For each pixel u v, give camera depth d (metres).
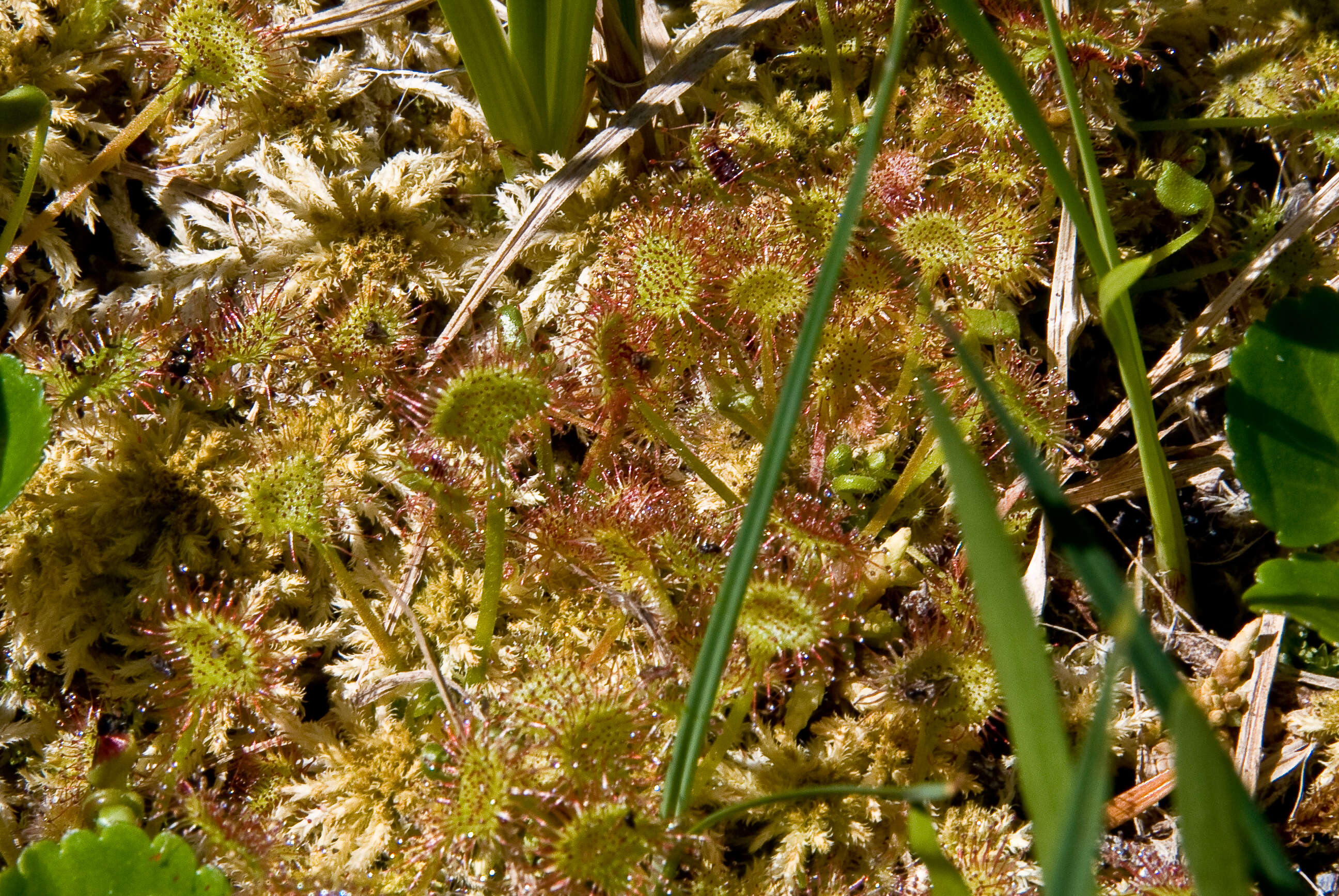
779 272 0.44
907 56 0.48
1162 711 0.38
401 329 0.45
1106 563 0.39
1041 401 0.45
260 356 0.45
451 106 0.48
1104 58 0.46
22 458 0.43
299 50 0.48
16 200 0.46
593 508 0.44
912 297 0.45
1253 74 0.47
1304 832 0.44
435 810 0.42
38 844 0.42
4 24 0.47
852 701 0.44
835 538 0.43
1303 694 0.45
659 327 0.44
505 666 0.44
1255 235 0.46
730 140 0.47
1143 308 0.47
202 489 0.45
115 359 0.45
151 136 0.47
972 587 0.44
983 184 0.46
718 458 0.45
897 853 0.43
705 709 0.41
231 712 0.44
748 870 0.43
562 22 0.46
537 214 0.46
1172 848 0.44
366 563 0.44
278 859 0.43
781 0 0.47
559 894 0.42
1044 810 0.39
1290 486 0.43
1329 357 0.43
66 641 0.45
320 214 0.46
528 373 0.43
